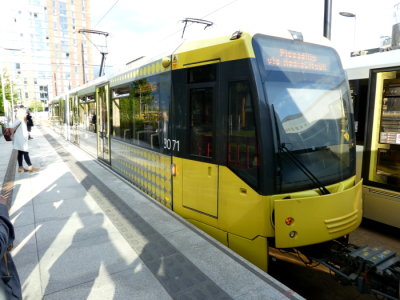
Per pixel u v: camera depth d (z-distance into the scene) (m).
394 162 5.34
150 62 5.94
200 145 4.54
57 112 23.64
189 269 3.47
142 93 6.39
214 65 4.22
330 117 4.28
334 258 3.53
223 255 3.76
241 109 3.85
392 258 3.26
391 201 5.28
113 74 8.58
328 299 3.77
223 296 2.98
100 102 10.03
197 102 4.57
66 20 96.88
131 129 7.21
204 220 4.54
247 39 3.81
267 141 3.63
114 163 8.81
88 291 3.13
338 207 3.77
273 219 3.67
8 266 2.01
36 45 92.75
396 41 6.43
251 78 3.71
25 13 90.56
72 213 5.34
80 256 3.84
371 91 5.63
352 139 4.55
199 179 4.57
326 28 9.81
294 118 3.88
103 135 9.84
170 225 4.67
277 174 3.67
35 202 5.98
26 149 8.65
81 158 11.12
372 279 3.14
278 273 4.31
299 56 4.11
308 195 3.85
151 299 2.98
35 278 3.37
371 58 5.86
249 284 3.17
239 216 3.95
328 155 4.16
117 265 3.61
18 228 4.74
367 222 6.14
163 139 5.48
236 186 3.96
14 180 7.75
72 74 98.62
